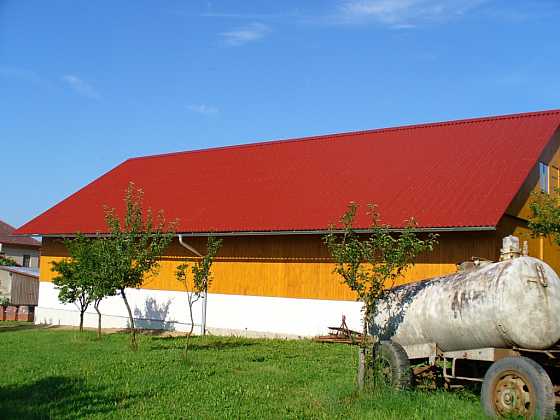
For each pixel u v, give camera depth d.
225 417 9.77
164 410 10.20
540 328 9.92
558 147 23.23
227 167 29.20
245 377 13.27
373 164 24.25
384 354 11.41
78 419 9.66
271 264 22.77
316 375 13.60
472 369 11.38
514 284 10.03
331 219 21.06
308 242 21.94
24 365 14.88
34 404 10.70
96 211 29.58
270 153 29.16
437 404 10.15
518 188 18.94
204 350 18.00
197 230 23.80
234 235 23.28
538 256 20.84
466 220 18.12
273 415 9.91
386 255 11.58
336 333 20.69
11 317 37.28
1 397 11.30
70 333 24.20
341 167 24.98
